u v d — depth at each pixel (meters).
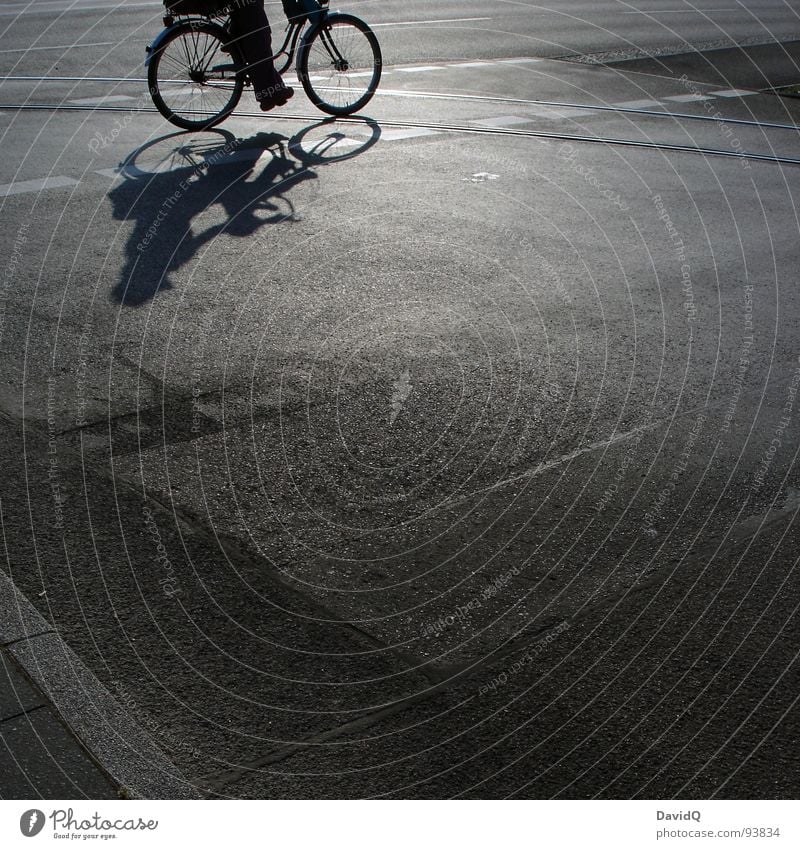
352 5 14.97
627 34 13.59
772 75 11.43
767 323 4.73
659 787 2.17
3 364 4.05
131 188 6.40
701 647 2.62
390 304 4.75
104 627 2.59
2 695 2.33
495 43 12.33
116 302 4.70
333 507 3.19
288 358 4.19
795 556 3.03
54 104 8.62
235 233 5.66
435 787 2.15
